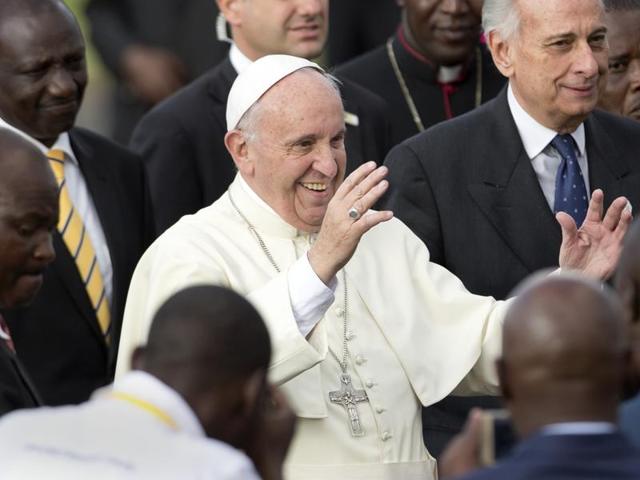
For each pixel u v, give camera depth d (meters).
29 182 21.30
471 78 36.56
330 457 24.59
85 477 16.17
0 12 28.52
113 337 28.31
